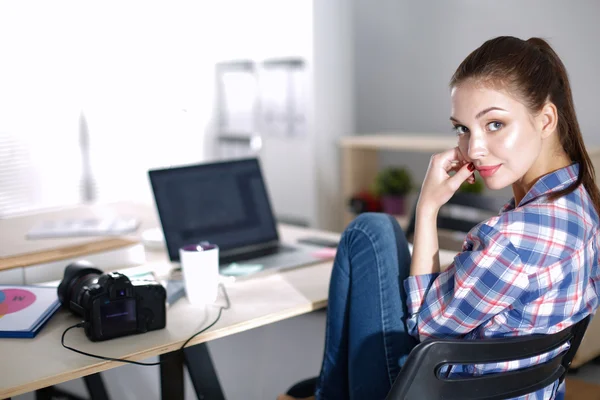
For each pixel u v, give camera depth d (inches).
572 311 49.3
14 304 59.7
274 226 84.4
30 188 194.9
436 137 160.2
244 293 64.9
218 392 63.5
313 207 176.9
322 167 175.5
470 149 49.8
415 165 170.7
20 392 45.3
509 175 49.5
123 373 104.7
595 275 51.8
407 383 46.0
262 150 193.5
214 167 81.9
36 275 70.1
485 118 48.8
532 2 146.6
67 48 198.1
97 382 82.1
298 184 183.0
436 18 165.0
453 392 47.3
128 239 81.4
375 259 58.2
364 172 167.3
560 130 50.8
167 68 210.8
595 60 137.6
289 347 117.6
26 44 191.5
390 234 58.9
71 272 59.5
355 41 184.9
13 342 53.1
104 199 207.8
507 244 47.5
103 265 74.7
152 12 209.2
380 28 177.8
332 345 61.8
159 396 97.1
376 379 58.3
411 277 54.5
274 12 185.0
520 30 149.7
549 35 144.6
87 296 52.7
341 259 60.7
